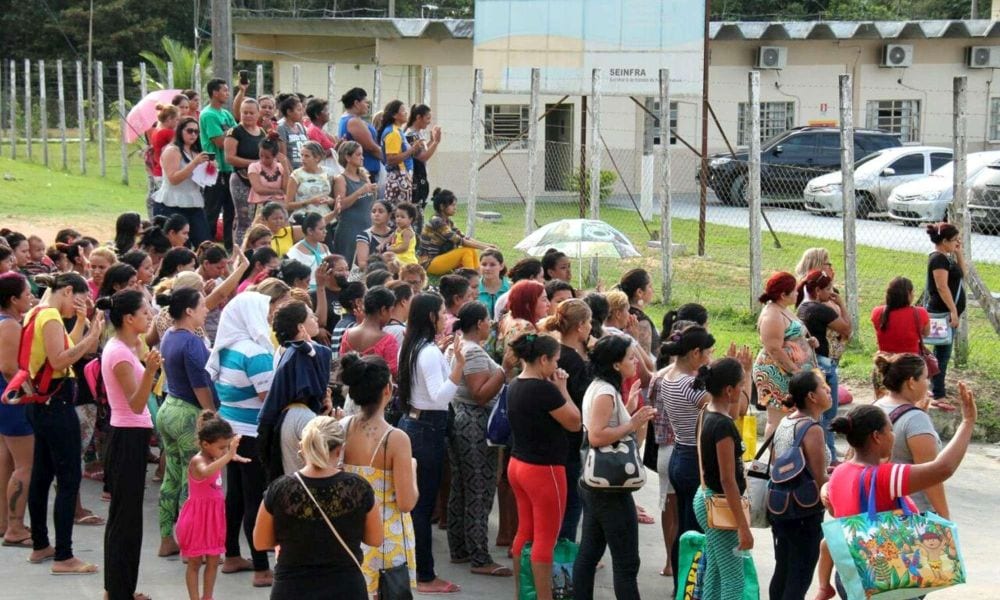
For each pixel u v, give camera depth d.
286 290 8.32
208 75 34.22
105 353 7.30
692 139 31.38
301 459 6.98
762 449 7.22
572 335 7.70
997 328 13.03
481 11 19.95
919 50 32.34
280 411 7.06
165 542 8.43
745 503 6.73
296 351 7.05
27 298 8.11
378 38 29.06
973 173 22.75
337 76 30.77
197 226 14.82
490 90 20.12
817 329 9.76
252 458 7.85
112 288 8.80
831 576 7.91
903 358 6.94
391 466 6.47
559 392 7.09
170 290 8.77
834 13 44.44
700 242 19.64
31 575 7.97
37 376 7.76
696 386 6.92
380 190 14.83
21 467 8.43
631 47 19.62
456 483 8.41
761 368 9.30
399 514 6.54
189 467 7.36
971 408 6.06
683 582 7.20
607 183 26.48
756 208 15.00
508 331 8.12
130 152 32.78
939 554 6.01
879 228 22.86
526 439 7.16
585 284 17.42
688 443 7.42
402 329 8.30
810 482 6.82
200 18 47.91
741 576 6.79
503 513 8.89
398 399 7.90
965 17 46.50
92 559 8.35
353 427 6.51
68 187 26.20
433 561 8.14
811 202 25.03
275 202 12.59
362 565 6.41
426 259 11.81
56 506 7.98
